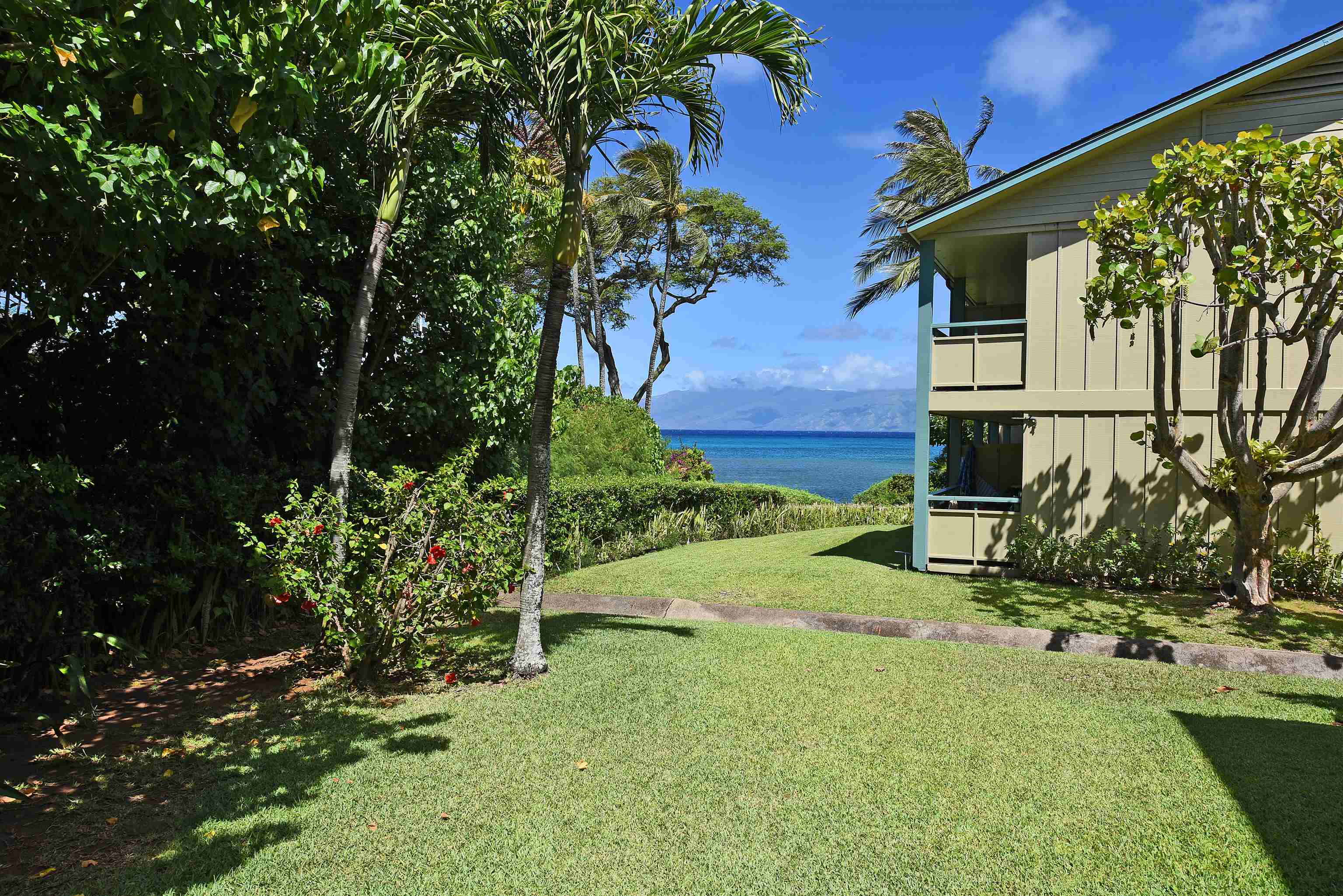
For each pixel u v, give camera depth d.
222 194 4.79
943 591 9.40
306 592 5.74
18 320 5.56
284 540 6.59
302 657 6.71
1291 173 6.96
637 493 14.18
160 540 6.57
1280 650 6.71
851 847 3.36
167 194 4.31
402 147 7.07
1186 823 3.52
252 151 5.09
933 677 5.94
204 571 6.94
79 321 6.07
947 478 15.25
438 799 3.87
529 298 10.45
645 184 32.72
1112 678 5.91
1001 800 3.79
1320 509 9.06
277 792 3.94
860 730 4.79
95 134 3.99
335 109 7.39
